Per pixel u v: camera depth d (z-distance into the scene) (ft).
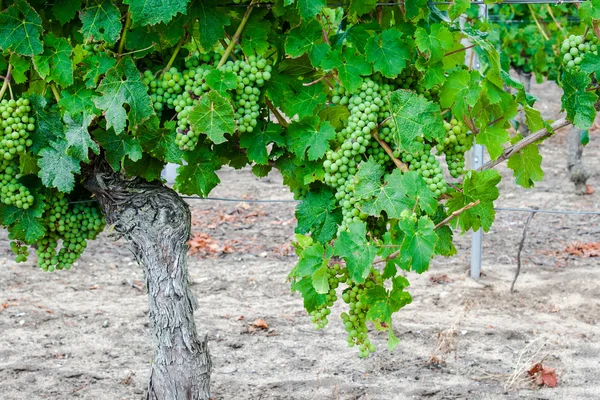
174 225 10.77
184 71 9.89
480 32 10.48
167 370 10.94
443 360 17.42
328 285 9.53
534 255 25.39
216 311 20.70
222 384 16.31
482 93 10.33
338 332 19.26
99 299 21.58
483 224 10.00
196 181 10.47
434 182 9.56
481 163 21.25
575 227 28.55
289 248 26.43
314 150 9.77
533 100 11.10
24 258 11.50
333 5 10.44
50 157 10.07
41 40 9.79
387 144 9.95
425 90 10.22
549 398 15.66
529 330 19.20
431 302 21.11
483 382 16.40
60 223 11.32
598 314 20.18
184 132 9.78
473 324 19.58
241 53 10.31
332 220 10.46
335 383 16.37
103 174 10.66
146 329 19.44
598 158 39.75
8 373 16.75
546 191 33.32
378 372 16.93
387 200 9.32
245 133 10.25
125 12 10.01
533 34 35.65
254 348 18.29
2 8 9.81
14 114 9.96
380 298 9.73
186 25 10.01
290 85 10.15
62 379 16.49
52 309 20.70
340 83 10.00
